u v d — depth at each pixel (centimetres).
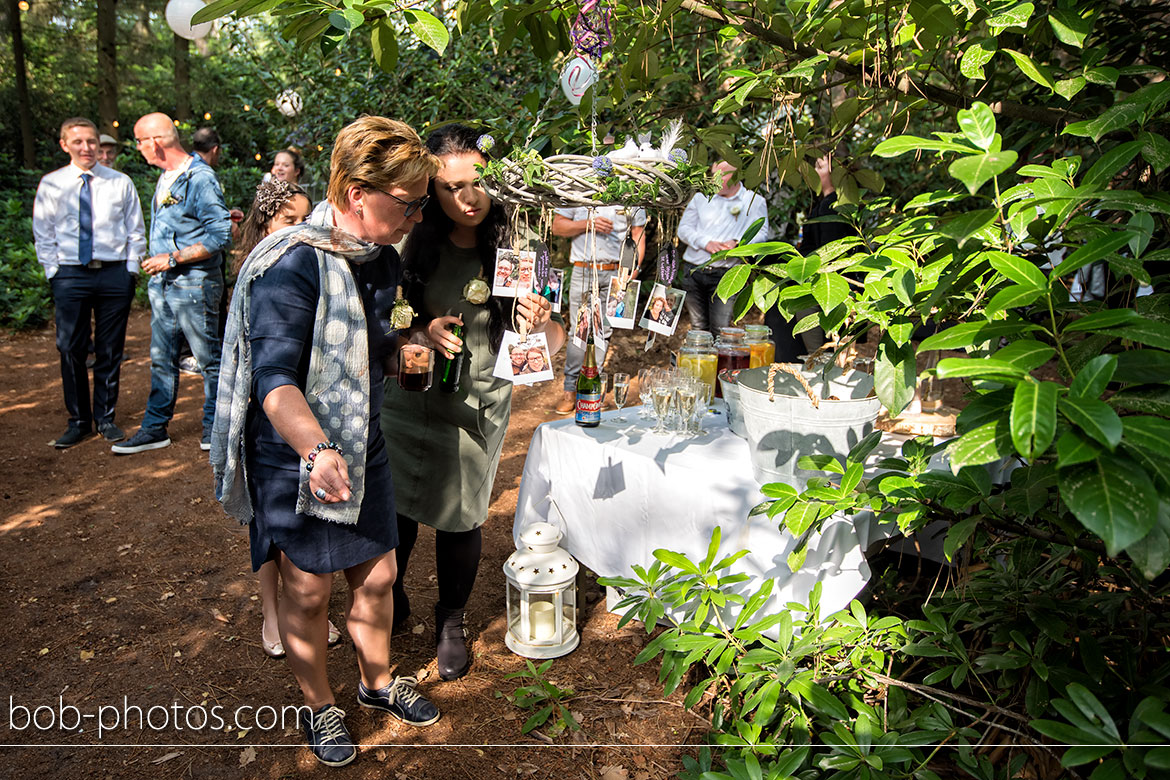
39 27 1519
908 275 146
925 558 295
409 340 251
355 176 195
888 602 277
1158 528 106
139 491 440
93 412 566
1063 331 117
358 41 729
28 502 421
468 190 235
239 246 292
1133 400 116
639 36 228
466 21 227
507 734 248
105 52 1323
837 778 177
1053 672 178
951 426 267
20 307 793
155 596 331
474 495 265
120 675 277
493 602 329
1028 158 237
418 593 338
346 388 204
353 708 259
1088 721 142
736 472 241
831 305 142
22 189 1349
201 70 1573
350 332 204
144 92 1673
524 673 271
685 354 304
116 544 377
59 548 371
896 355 153
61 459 484
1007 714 179
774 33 221
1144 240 123
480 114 679
